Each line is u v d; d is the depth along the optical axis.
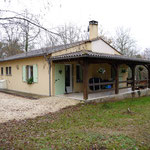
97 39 11.85
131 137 4.39
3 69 16.34
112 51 13.59
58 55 10.03
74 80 11.41
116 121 5.91
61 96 9.86
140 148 3.81
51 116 6.42
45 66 10.49
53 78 10.13
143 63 13.05
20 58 12.16
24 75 12.65
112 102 9.74
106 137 4.36
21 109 7.36
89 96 9.84
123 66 14.91
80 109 7.50
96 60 8.83
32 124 5.43
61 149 3.68
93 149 3.72
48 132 4.73
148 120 6.09
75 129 5.03
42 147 3.76
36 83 11.46
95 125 5.44
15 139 4.20
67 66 11.16
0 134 4.52
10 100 9.38
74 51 10.78
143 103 9.79
